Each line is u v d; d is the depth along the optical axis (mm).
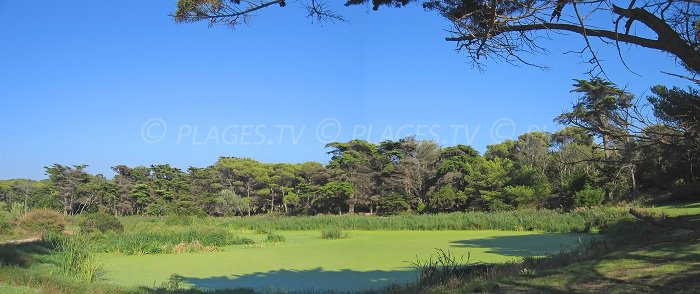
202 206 71625
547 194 43031
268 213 72188
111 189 75812
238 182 74875
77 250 14305
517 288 8383
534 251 19406
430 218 41656
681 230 12812
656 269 8656
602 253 11477
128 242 25609
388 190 60844
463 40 5488
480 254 19266
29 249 16812
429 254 20453
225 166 76250
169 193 74125
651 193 29984
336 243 28359
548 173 46375
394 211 57875
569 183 37156
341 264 18578
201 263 19984
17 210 34531
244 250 25312
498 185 49344
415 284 11188
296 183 72875
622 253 10797
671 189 28516
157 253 24141
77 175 76000
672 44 4375
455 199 52969
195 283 14836
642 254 10273
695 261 8992
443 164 56031
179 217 44844
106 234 30109
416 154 60406
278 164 77375
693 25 4523
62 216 35938
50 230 29766
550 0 4836
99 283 11727
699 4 4340
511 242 23984
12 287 9008
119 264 19703
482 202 50656
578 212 31297
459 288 9203
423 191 58469
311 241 30641
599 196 33031
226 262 20219
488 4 5207
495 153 64188
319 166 70375
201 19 5859
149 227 36000
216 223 48062
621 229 19391
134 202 78250
